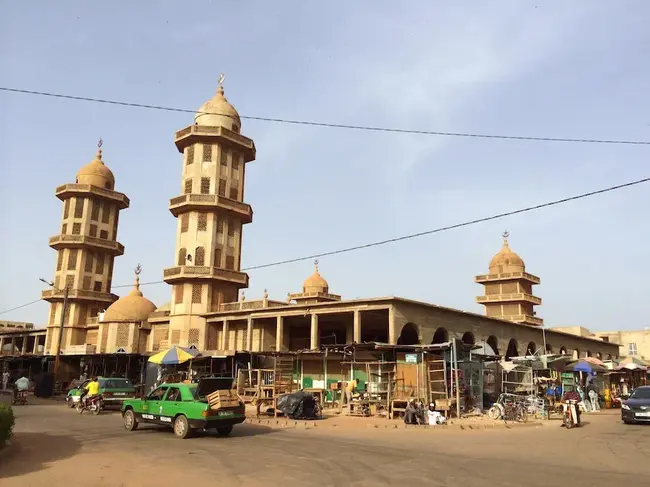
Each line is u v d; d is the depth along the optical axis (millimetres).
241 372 33062
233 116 51031
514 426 21641
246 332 43969
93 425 20484
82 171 66562
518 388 33438
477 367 28828
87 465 11539
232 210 47688
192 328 44625
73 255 62938
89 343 60688
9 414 13438
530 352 46031
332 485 9742
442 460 12570
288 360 33969
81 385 33000
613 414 29859
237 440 16188
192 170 47938
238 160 50031
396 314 31781
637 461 12672
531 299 63562
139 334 54000
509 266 64688
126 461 12117
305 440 16297
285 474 10734
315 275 71625
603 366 36125
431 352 27078
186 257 46188
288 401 23875
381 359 28547
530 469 11461
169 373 40094
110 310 55000
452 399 24734
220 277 45750
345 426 20812
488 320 40406
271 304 41375
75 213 63844
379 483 9922
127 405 18984
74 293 61062
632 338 81688
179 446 14719
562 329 63344
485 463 12188
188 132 48062
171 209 47625
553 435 18469
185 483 9852
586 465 12062
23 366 62812
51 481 9953
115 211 66875
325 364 32500
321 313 35469
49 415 25125
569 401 22047
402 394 26234
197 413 16328
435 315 34906
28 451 13367
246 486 9625
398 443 15781
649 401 22859
